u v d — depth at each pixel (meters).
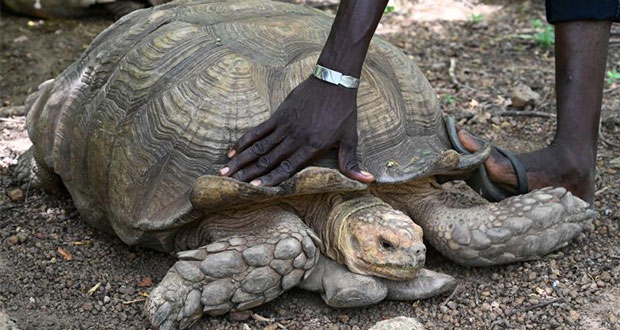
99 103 2.96
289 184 2.47
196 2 3.16
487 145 2.91
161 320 2.46
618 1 3.01
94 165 2.91
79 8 5.99
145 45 2.92
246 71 2.69
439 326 2.65
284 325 2.63
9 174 3.77
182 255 2.53
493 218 2.83
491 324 2.65
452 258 2.89
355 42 2.47
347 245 2.65
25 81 4.96
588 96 3.11
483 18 6.39
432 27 6.16
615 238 3.18
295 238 2.55
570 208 2.93
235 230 2.64
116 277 2.93
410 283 2.70
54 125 3.25
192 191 2.46
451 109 4.57
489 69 5.27
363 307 2.72
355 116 2.56
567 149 3.14
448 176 2.92
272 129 2.53
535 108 4.57
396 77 2.93
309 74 2.70
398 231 2.58
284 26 2.89
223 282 2.51
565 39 3.11
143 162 2.71
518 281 2.89
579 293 2.82
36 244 3.12
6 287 2.84
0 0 6.02
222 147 2.60
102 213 3.02
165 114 2.70
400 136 2.77
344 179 2.50
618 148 4.05
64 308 2.74
